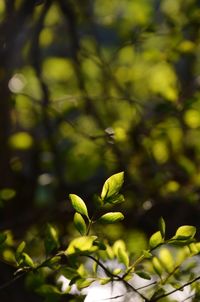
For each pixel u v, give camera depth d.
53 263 0.89
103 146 1.27
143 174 1.30
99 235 1.15
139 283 1.01
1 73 1.22
